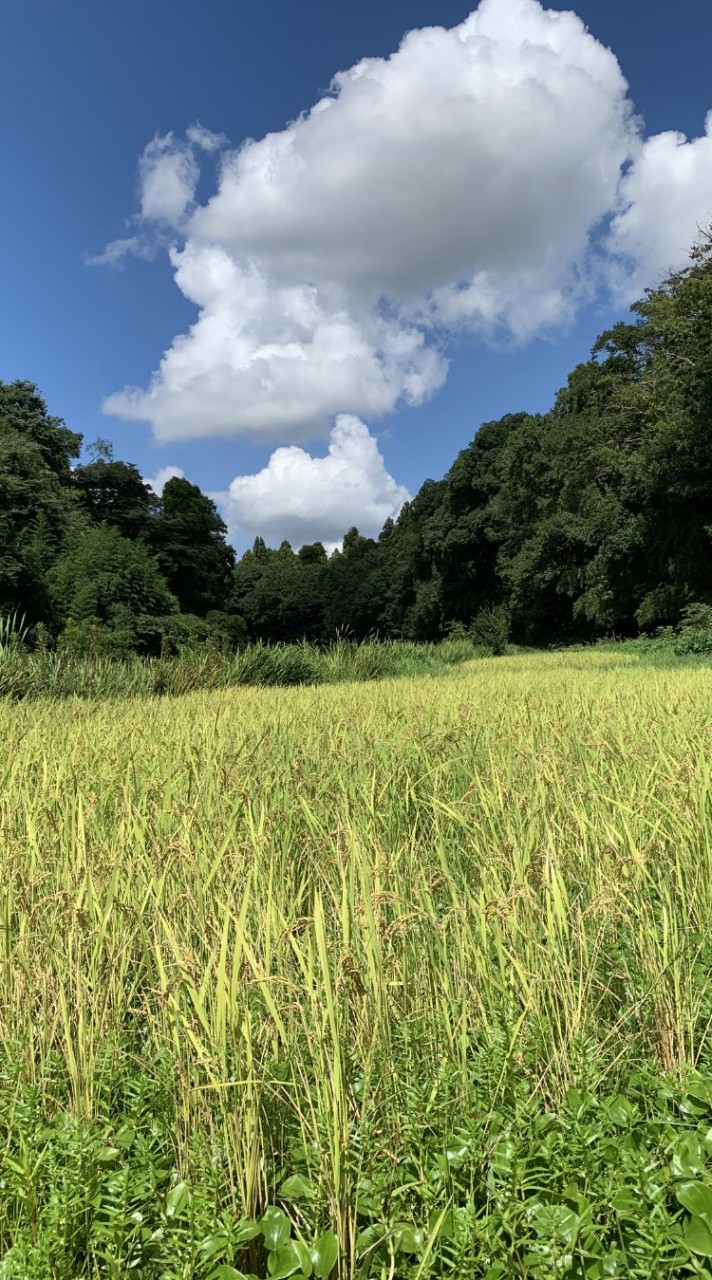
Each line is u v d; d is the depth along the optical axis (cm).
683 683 944
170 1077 192
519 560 4444
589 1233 148
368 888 220
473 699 799
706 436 2811
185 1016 198
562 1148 167
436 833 331
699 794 326
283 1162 183
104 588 2572
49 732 592
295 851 325
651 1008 224
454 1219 150
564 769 412
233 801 339
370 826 328
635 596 3512
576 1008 215
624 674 1298
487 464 5741
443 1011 210
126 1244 151
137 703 891
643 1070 204
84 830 302
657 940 240
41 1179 160
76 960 226
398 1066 194
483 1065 191
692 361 2869
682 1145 167
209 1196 158
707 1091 186
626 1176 158
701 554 3031
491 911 225
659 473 2978
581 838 304
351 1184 162
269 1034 202
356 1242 154
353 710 673
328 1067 174
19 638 1427
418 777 432
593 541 3909
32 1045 200
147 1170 168
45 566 2647
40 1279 138
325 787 380
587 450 3741
